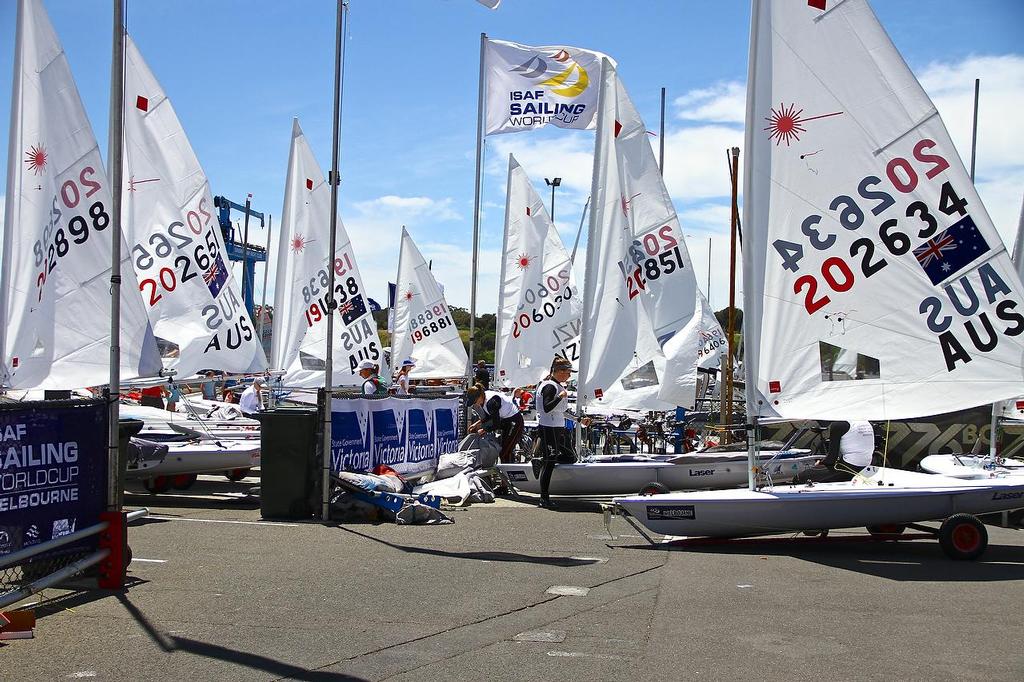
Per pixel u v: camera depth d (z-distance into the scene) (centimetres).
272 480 989
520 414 1385
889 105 821
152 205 1662
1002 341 808
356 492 1013
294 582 684
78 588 655
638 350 1343
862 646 524
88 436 645
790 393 835
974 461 963
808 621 581
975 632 554
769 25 845
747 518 824
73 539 620
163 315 1673
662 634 550
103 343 1045
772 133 841
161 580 684
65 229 1031
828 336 830
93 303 1039
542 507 1138
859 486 848
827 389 830
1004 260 809
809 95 836
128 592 646
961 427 1277
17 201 1038
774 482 1150
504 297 2247
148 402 1584
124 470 888
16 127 1040
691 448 1792
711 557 800
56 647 516
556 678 470
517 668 485
